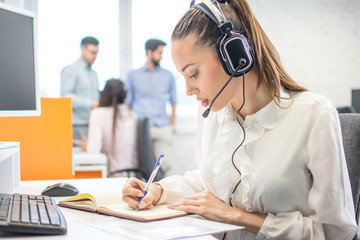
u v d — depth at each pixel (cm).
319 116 95
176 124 466
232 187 108
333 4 493
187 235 72
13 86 126
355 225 95
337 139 95
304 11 486
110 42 446
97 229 78
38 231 70
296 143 97
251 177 100
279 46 482
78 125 399
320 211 92
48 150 176
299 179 97
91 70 412
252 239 99
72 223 83
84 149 386
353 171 109
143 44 459
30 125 175
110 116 375
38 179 175
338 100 502
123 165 383
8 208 78
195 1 109
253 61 97
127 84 429
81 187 141
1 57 121
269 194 97
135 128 384
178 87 469
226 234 105
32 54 135
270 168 98
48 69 421
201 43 95
